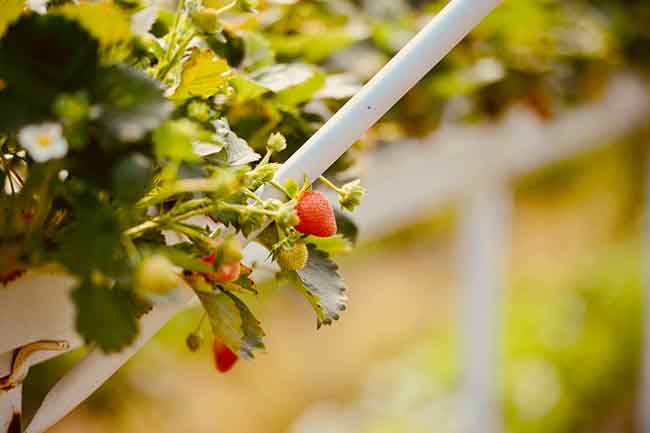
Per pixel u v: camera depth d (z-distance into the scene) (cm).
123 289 107
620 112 303
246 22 135
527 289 584
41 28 102
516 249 627
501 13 201
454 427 458
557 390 490
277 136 115
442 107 183
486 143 255
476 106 210
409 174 232
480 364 320
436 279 648
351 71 168
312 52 160
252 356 114
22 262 107
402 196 232
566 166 601
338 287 118
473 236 307
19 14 105
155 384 390
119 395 376
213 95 120
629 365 511
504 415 477
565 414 484
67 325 114
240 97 131
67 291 113
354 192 116
